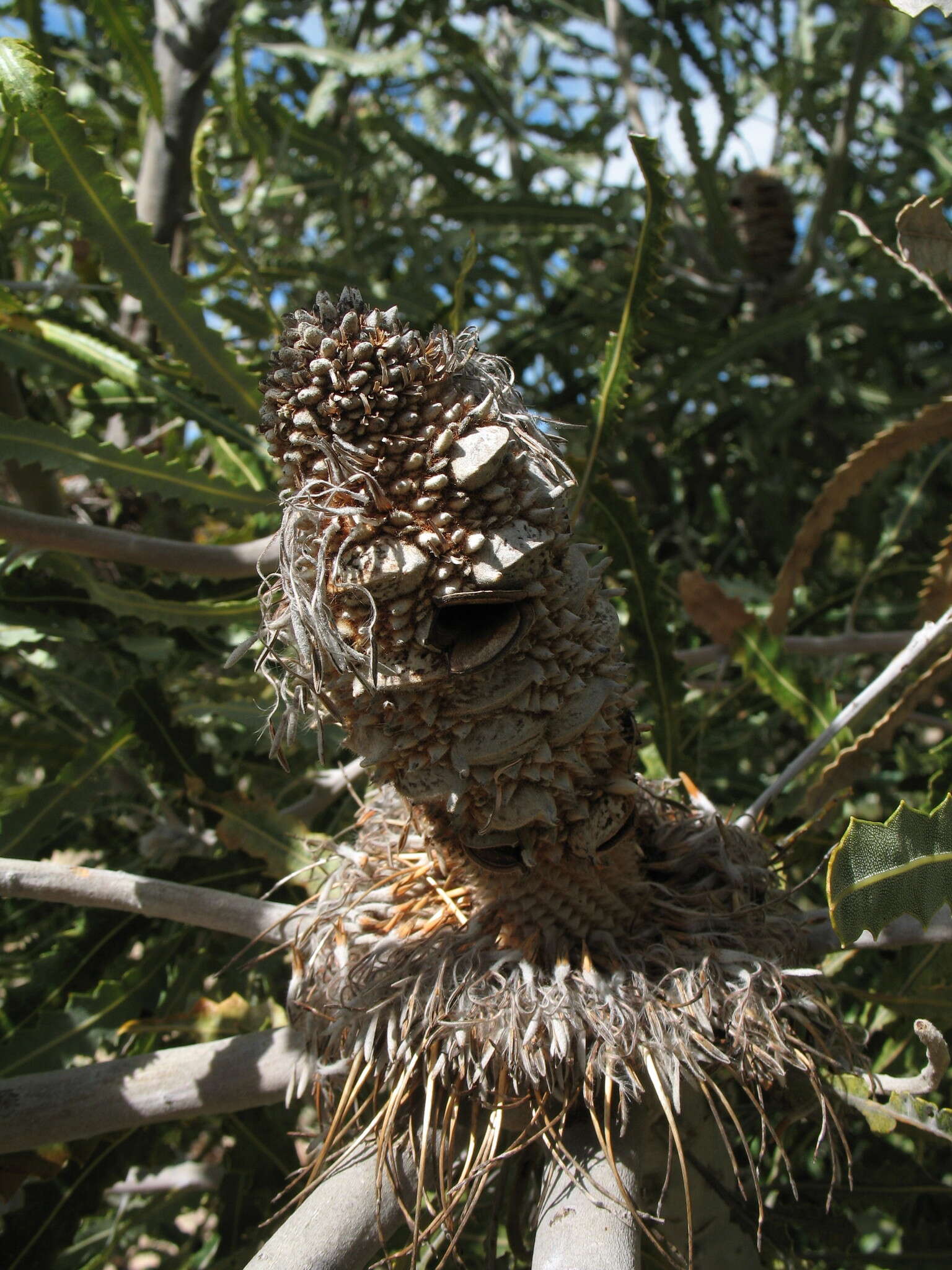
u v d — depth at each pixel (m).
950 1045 0.34
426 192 0.84
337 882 0.29
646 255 0.33
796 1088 0.28
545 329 0.60
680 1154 0.24
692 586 0.40
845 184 0.71
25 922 0.46
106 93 0.68
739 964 0.26
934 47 0.84
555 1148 0.25
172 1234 0.51
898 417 0.67
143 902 0.30
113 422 0.58
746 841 0.30
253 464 0.45
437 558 0.21
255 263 0.39
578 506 0.37
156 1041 0.38
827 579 0.62
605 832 0.24
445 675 0.22
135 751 0.42
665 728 0.38
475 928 0.27
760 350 0.66
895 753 0.59
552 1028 0.24
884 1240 0.54
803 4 0.80
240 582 0.43
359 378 0.20
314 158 0.68
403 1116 0.26
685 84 0.66
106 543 0.34
